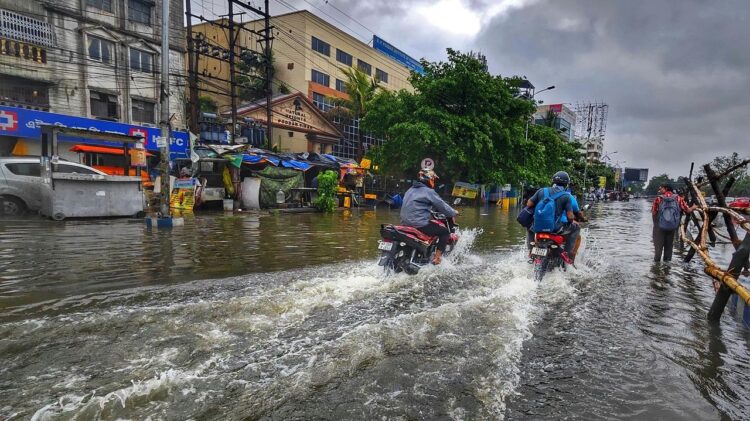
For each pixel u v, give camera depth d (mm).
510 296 4547
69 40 19047
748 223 4262
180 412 2092
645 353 3186
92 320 3326
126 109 21094
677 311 4387
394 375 2574
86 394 2225
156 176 17797
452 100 26688
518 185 30328
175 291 4359
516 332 3418
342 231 10633
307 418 2107
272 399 2252
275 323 3355
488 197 36562
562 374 2789
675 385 2682
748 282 5508
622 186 113250
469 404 2318
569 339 3426
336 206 18328
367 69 40250
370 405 2242
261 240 8594
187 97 23641
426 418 2164
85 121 16844
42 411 2033
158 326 3215
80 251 6715
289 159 19594
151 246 7355
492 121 25781
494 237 10781
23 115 15453
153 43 22062
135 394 2223
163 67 9922
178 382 2365
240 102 32531
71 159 16969
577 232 6074
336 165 22844
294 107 30500
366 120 27938
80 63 19328
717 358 3160
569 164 43094
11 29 17375
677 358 3135
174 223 10297
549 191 5898
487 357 2912
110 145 17250
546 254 5426
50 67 18516
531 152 29891
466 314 3805
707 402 2500
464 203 28469
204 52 21719
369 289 4578
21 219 10438
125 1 20844
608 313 4207
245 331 3162
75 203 10797
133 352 2748
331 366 2637
